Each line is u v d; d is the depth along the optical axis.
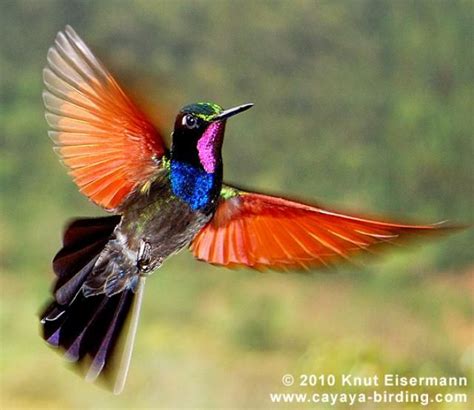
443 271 12.45
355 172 14.78
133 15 14.60
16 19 14.80
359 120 15.08
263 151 14.82
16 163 14.41
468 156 14.78
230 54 15.04
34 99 14.79
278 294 11.95
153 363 8.24
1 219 13.90
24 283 12.37
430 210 14.63
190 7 14.86
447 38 15.30
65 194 14.16
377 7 15.45
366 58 15.32
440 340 9.86
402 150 14.86
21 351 8.62
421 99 15.05
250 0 15.09
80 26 14.71
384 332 10.69
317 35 15.24
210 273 12.38
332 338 10.64
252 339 10.27
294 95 15.07
